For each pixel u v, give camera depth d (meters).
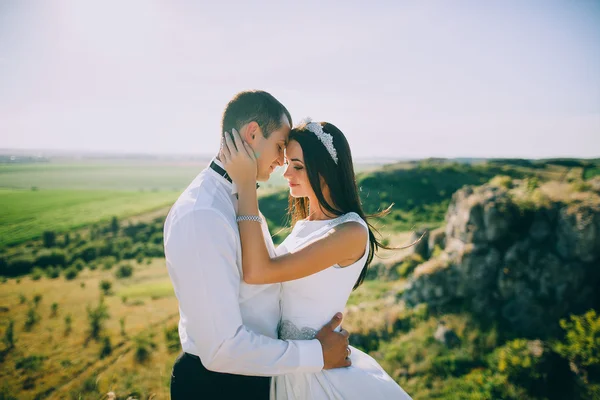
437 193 54.41
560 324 14.62
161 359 18.28
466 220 18.56
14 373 17.47
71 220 67.12
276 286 1.95
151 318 26.72
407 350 15.38
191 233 1.58
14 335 23.27
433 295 18.14
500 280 16.50
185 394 1.75
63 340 22.23
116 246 53.28
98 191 103.81
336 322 1.91
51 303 31.28
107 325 24.94
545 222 16.91
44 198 83.81
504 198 17.83
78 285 37.81
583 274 15.29
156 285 36.91
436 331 16.25
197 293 1.56
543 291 15.66
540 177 26.22
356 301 20.61
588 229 15.19
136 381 14.38
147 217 69.94
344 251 1.82
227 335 1.54
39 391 15.79
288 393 1.88
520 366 12.70
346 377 1.86
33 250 48.88
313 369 1.75
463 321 16.27
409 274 22.58
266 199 54.09
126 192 107.19
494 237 17.39
